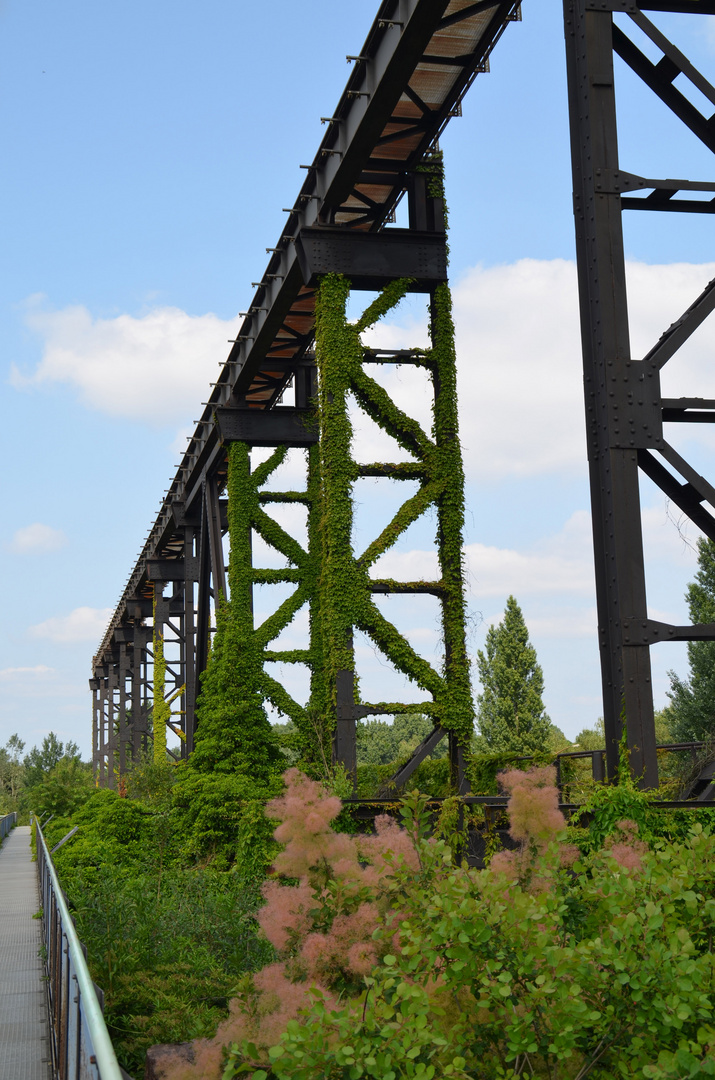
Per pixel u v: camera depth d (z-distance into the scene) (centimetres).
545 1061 445
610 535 1080
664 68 1220
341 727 1878
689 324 1118
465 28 1717
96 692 7869
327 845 554
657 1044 427
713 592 3419
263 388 2898
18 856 2803
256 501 2656
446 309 2077
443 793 1886
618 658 1059
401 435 2045
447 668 1944
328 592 1930
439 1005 444
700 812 955
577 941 493
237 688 2436
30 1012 870
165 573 4162
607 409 1089
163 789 2883
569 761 1694
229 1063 414
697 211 1199
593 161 1140
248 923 1036
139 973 862
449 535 1988
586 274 1145
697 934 494
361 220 2241
